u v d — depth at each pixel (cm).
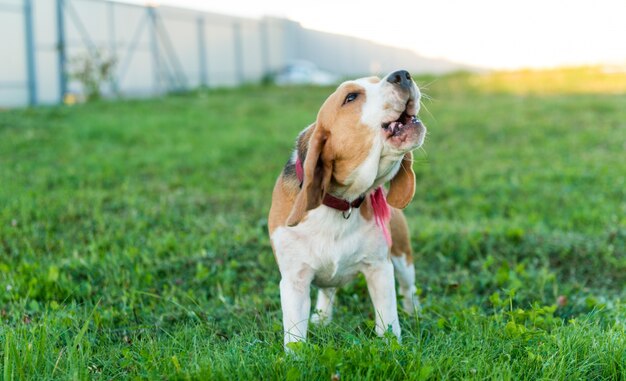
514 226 649
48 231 620
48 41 2077
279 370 301
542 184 873
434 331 381
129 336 394
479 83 2377
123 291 465
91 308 438
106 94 2269
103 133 1282
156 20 2566
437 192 857
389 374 301
